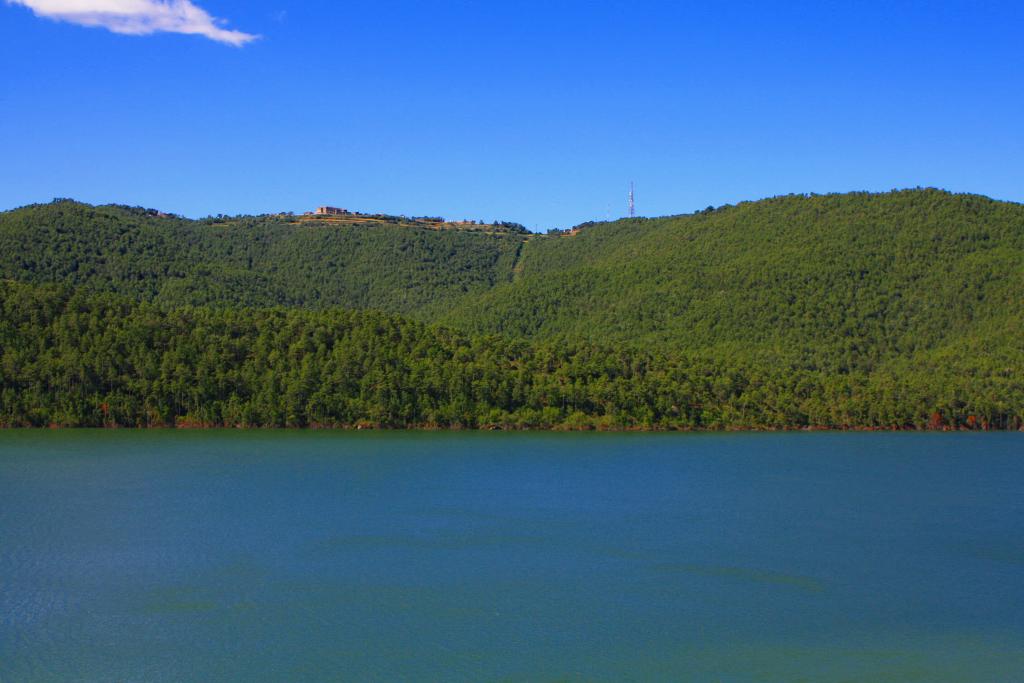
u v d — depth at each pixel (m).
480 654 62.38
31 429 176.38
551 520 102.81
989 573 82.94
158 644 63.25
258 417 187.12
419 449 160.62
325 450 156.00
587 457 157.12
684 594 75.69
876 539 96.06
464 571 81.31
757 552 89.62
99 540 89.50
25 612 68.94
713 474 140.75
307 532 94.31
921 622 69.56
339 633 65.81
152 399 185.25
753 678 59.12
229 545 88.50
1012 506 116.06
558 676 59.16
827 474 142.88
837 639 66.06
